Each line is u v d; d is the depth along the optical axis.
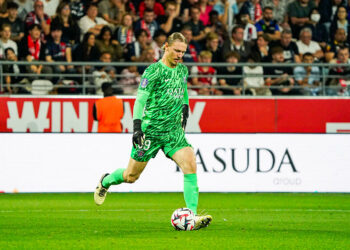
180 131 26.19
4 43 61.16
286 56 67.31
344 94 65.19
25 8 63.38
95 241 23.05
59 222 30.38
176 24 66.25
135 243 22.50
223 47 65.06
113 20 65.12
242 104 56.75
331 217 33.62
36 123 55.22
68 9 63.28
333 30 70.88
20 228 27.73
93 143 48.28
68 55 62.84
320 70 66.56
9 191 47.53
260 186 48.50
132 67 63.09
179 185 48.38
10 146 47.59
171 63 25.39
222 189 48.19
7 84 58.97
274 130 57.12
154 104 25.52
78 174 48.12
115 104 53.09
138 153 26.06
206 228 27.72
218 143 48.19
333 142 49.34
